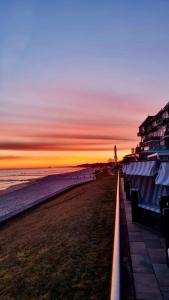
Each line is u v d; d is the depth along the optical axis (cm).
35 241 1066
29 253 920
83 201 1952
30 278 682
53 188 4622
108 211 1334
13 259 897
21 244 1088
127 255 599
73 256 757
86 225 1097
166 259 542
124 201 1410
